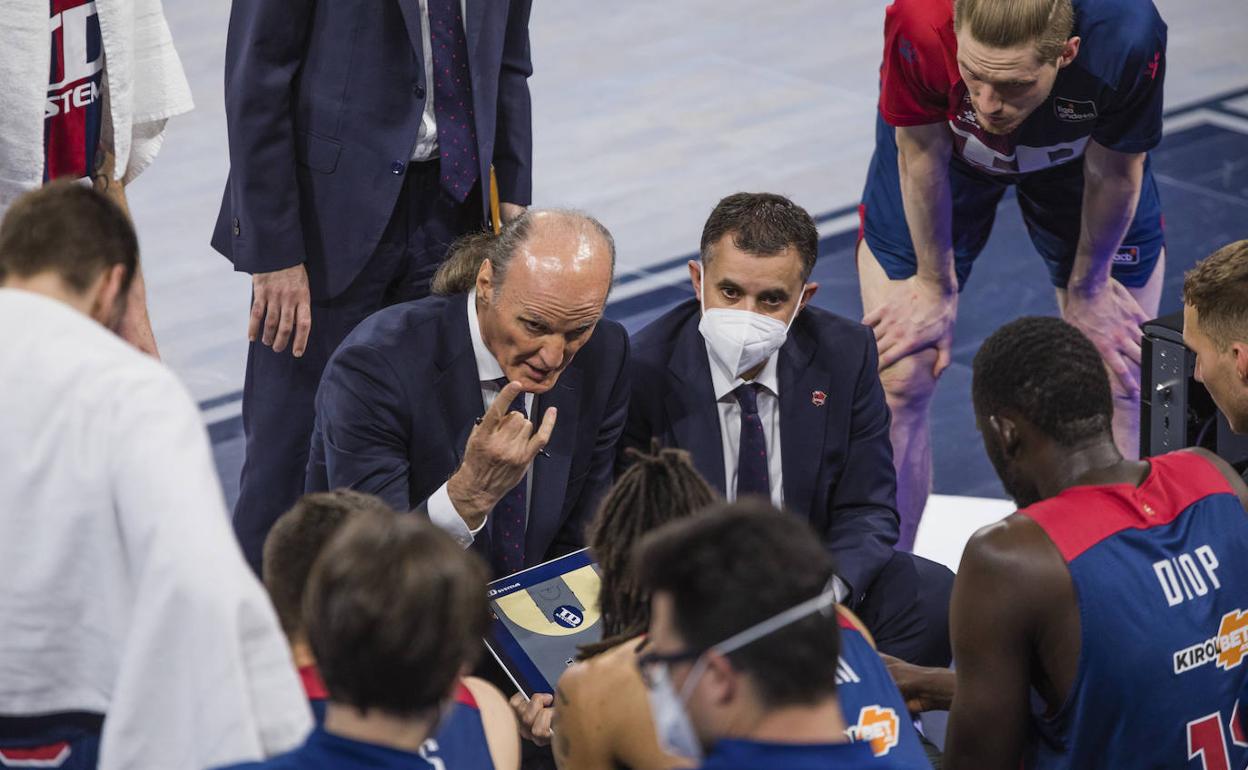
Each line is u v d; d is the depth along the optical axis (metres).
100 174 10.83
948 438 15.06
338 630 4.95
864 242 13.61
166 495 5.76
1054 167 13.02
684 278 18.11
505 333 8.88
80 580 6.00
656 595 4.91
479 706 6.38
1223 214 18.77
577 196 20.27
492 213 11.95
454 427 9.37
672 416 9.98
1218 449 9.91
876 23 25.80
